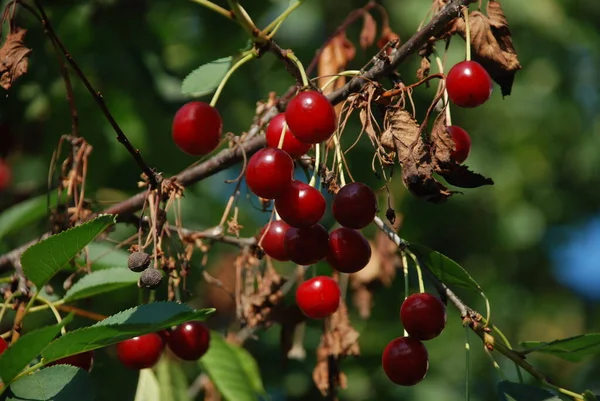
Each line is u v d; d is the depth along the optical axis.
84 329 3.36
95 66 7.64
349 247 4.03
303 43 9.37
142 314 3.37
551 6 10.38
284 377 7.31
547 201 11.43
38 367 3.57
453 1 4.31
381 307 7.80
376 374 7.48
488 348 3.90
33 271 3.88
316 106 3.81
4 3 6.70
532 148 11.25
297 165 4.66
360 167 8.67
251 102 8.56
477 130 11.22
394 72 4.35
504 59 4.43
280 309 5.33
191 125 4.29
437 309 3.89
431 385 8.71
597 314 12.09
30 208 5.59
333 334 4.94
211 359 5.29
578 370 10.02
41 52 7.31
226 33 8.21
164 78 7.77
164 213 4.32
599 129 11.55
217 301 7.67
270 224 4.22
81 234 3.78
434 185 3.88
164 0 8.10
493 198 10.85
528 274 11.50
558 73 11.11
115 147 7.91
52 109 7.71
